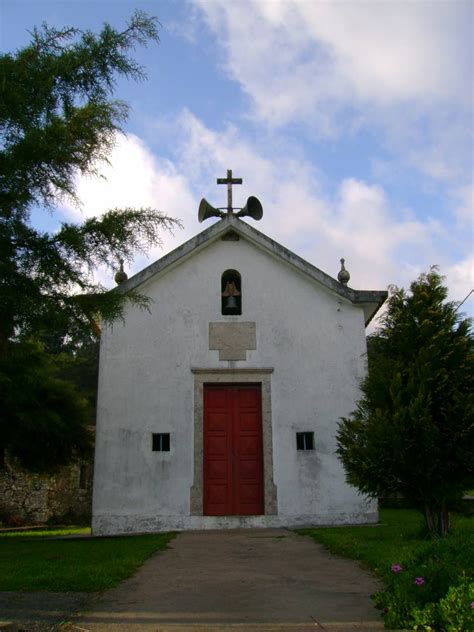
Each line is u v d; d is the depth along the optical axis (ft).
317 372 46.09
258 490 43.96
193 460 43.60
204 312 46.91
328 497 43.42
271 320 47.11
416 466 30.14
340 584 22.26
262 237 48.21
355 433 32.40
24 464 56.44
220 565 26.50
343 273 50.26
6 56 26.68
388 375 32.04
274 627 16.55
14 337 30.60
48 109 27.37
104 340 45.42
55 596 20.07
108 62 28.45
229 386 45.88
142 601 19.52
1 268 25.76
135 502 42.55
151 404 44.55
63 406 55.42
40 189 27.78
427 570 17.83
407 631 16.03
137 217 29.71
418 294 32.99
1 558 29.35
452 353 30.89
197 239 47.75
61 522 81.30
